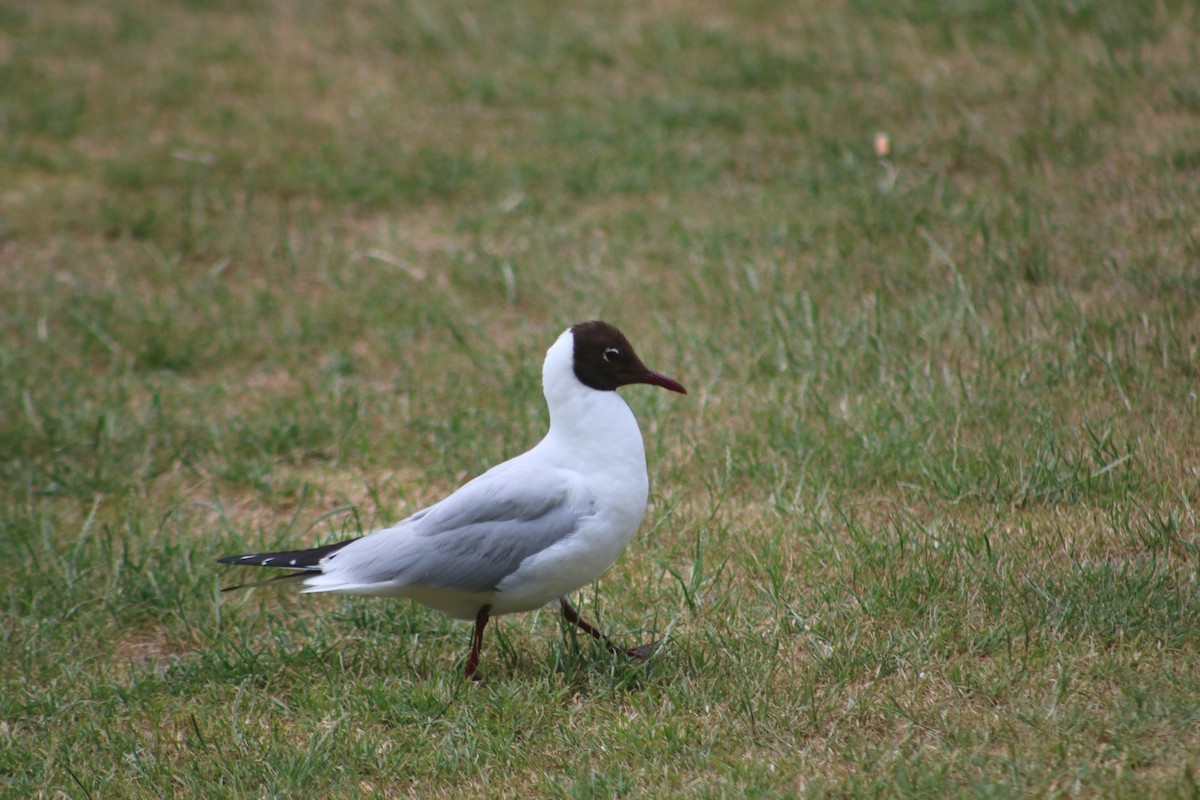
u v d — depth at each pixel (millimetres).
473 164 17375
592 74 19625
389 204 16812
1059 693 7176
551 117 18562
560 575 8008
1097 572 8375
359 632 9156
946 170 15742
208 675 8664
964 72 17828
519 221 16078
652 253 14992
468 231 15953
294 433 12055
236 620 9375
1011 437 10469
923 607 8422
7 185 17375
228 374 13508
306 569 8250
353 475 11539
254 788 7379
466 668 8258
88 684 8641
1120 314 12039
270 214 16547
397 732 7746
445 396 12625
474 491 8086
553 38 20672
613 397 8180
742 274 14156
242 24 22234
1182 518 9016
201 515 11078
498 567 7906
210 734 7938
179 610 9461
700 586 9156
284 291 14875
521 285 14508
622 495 8047
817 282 13742
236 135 18594
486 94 19266
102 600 9633
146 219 16188
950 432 10734
